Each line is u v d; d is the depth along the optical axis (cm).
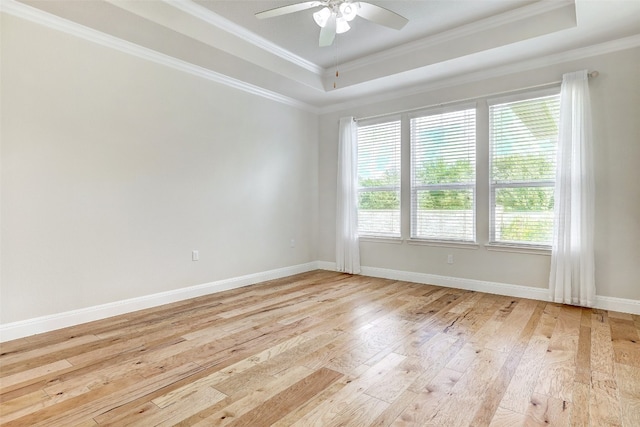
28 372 218
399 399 187
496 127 408
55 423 167
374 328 296
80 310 307
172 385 202
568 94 350
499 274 408
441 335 279
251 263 466
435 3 318
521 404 182
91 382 206
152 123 358
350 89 472
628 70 330
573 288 355
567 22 309
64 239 298
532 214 387
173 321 314
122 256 336
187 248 391
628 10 279
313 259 566
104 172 323
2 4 263
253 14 336
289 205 522
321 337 276
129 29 308
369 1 315
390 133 495
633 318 316
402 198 481
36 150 282
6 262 269
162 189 368
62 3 267
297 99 518
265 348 255
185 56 366
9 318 270
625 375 212
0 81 264
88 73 311
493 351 248
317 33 375
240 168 451
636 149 327
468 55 365
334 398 188
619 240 336
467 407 180
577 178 346
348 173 524
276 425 165
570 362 230
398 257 488
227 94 433
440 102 445
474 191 424
